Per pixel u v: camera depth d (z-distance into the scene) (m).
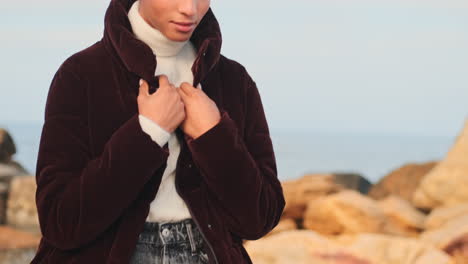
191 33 2.35
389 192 15.59
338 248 7.11
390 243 7.28
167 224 2.35
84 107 2.36
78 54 2.44
